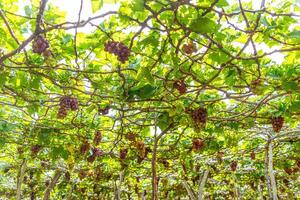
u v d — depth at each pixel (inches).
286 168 323.6
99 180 377.7
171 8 101.0
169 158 274.1
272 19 115.4
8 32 121.1
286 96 178.2
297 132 248.2
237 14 107.5
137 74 133.5
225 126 212.8
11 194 532.7
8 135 232.5
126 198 630.5
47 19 118.1
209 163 344.8
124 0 103.6
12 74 144.5
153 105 177.8
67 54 133.4
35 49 111.6
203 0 102.0
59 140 227.3
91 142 230.8
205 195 629.9
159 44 123.9
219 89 150.6
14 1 115.5
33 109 167.8
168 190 522.0
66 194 536.7
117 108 168.7
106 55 130.9
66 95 155.9
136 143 216.7
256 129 246.1
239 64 143.4
